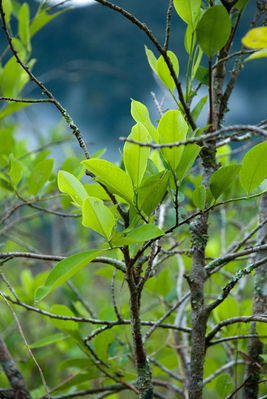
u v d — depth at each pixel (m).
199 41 1.53
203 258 1.59
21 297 2.25
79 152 2.75
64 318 1.61
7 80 1.94
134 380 1.86
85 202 1.40
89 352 1.73
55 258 1.53
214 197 1.49
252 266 1.53
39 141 2.88
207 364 1.87
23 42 1.96
